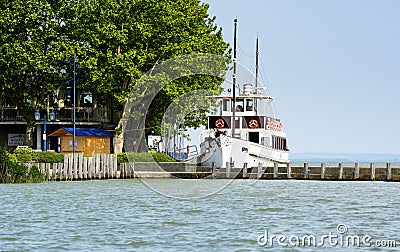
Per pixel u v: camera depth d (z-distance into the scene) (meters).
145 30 88.56
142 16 89.62
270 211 50.25
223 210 50.25
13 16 90.50
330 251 35.03
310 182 83.00
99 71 89.06
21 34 91.94
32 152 78.69
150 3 89.88
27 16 90.62
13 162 72.75
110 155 79.56
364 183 82.44
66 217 46.03
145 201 55.69
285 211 50.38
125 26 90.00
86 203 54.31
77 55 90.69
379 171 83.56
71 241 37.03
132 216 46.56
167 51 88.81
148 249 34.97
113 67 88.25
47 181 74.31
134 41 90.06
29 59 89.12
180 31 91.06
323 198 61.53
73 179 76.06
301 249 35.41
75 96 91.12
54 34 92.00
